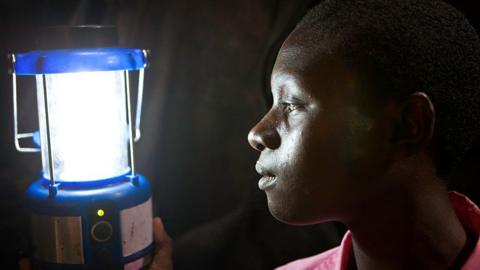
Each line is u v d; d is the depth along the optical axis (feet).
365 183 1.96
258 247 3.76
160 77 3.59
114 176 2.85
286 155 2.00
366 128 1.91
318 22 1.99
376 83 1.87
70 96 2.83
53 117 2.84
